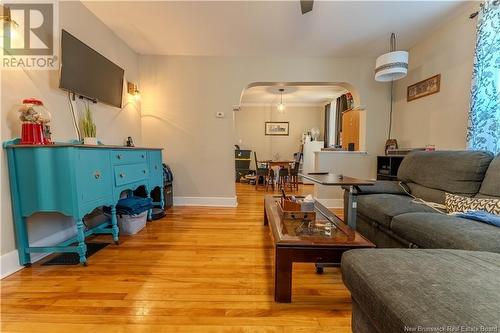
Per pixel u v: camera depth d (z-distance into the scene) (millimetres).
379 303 773
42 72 2072
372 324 923
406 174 2566
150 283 1656
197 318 1312
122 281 1679
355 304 1068
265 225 2930
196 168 4035
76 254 2107
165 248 2254
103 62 2730
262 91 6250
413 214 1735
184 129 3986
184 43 3441
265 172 6223
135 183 2691
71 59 2232
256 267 1899
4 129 1772
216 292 1559
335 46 3479
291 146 7980
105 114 2979
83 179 1888
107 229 2410
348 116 4859
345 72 3883
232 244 2363
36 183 1795
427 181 2256
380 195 2346
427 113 3160
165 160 4023
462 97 2631
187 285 1637
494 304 651
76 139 2428
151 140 3984
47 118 1920
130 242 2398
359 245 1408
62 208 1816
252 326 1258
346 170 3992
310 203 1937
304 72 3893
